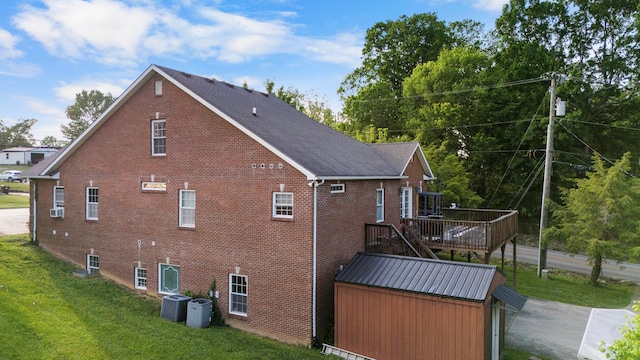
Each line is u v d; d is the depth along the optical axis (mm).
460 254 29812
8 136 102812
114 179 19031
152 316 15727
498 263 28469
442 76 40219
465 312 11883
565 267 27984
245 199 15445
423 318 12523
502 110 38031
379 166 19859
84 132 19547
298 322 14320
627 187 23781
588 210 23906
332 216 15227
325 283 14742
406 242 17062
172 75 17156
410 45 48188
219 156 16031
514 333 16203
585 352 14273
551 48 38938
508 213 24406
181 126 17016
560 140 34562
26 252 20953
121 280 18844
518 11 39188
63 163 20766
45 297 15758
